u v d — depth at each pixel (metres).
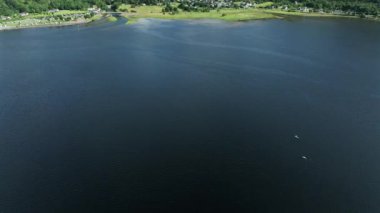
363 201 91.31
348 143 115.56
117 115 133.50
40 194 93.81
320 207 89.38
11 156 109.25
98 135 119.88
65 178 99.38
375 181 98.19
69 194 93.56
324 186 96.44
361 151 111.38
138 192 93.81
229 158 107.38
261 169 102.75
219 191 94.25
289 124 127.19
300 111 137.38
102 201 91.06
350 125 127.19
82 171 101.94
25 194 93.88
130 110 137.38
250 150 111.38
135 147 112.75
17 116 134.62
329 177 99.75
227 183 97.19
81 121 129.62
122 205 89.81
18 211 88.50
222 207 89.19
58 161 106.62
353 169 103.00
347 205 90.00
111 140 116.81
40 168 103.62
